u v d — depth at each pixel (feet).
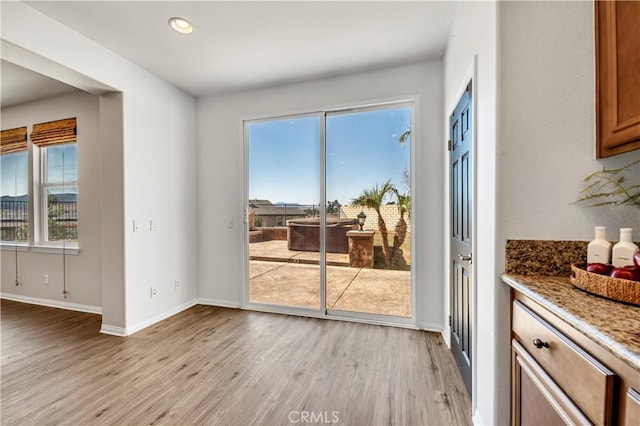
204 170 11.03
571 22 3.58
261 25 6.77
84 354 7.20
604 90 3.34
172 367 6.57
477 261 4.72
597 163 3.52
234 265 10.73
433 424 4.81
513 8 3.73
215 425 4.80
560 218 3.63
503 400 3.80
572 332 2.49
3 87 9.82
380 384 5.89
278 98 10.07
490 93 4.01
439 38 7.30
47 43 6.40
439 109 8.32
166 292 9.75
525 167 3.72
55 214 11.02
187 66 8.75
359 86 9.11
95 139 10.06
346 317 9.45
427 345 7.57
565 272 3.60
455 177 6.64
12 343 7.82
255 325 8.99
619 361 1.98
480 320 4.57
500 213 3.79
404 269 9.00
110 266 8.51
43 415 5.02
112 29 6.90
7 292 11.73
